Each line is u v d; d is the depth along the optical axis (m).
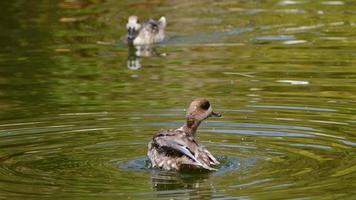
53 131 15.02
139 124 15.30
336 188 11.89
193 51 21.70
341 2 26.59
